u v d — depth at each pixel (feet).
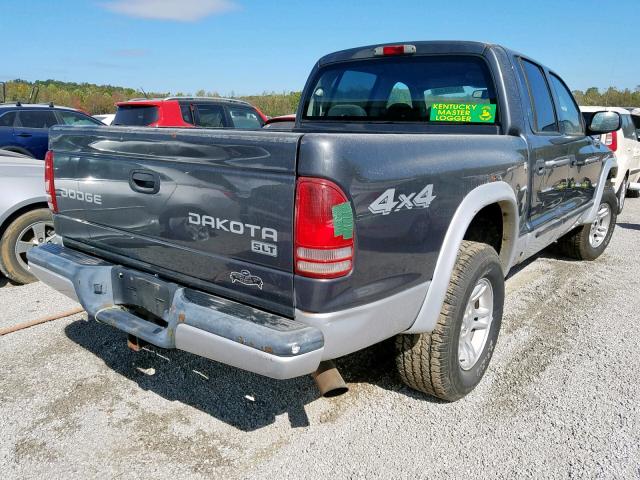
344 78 13.44
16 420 9.08
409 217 7.57
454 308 8.75
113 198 8.87
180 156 7.61
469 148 9.05
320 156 6.34
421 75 12.10
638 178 34.65
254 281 7.13
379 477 7.80
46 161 10.29
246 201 6.96
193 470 7.95
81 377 10.48
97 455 8.25
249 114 34.19
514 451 8.36
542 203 12.46
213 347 7.03
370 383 10.38
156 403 9.66
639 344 12.05
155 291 8.29
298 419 9.22
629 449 8.37
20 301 14.34
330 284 6.61
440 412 9.41
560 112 13.99
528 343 12.09
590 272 17.52
